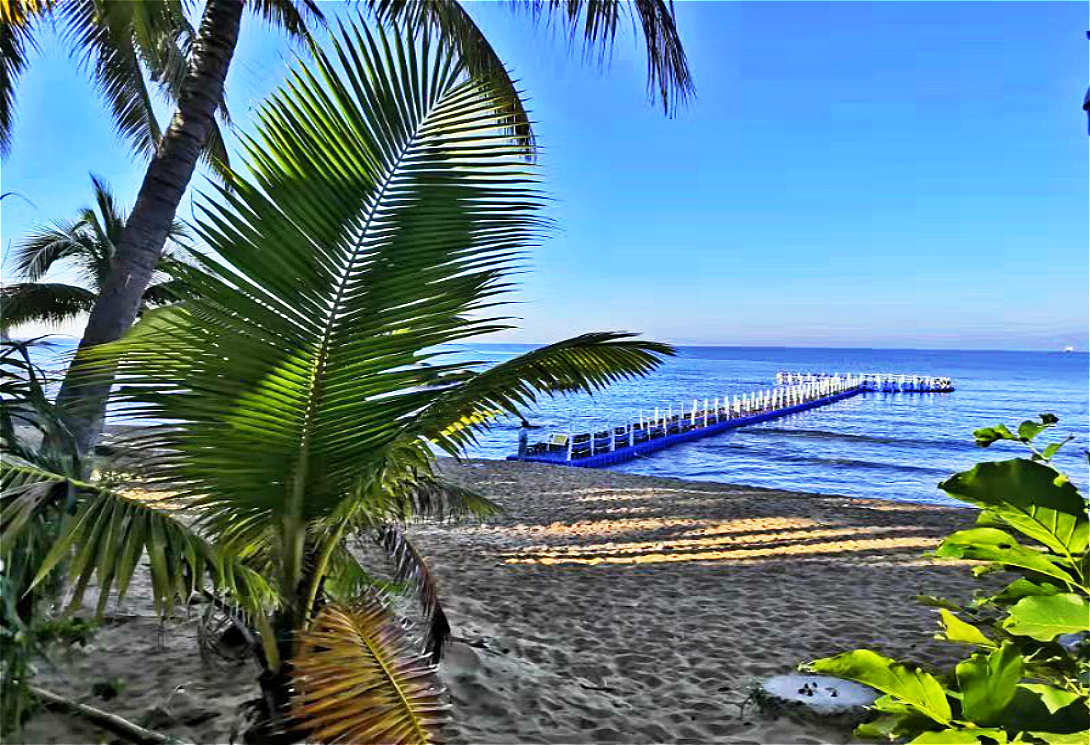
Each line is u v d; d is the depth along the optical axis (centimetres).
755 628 544
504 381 230
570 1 564
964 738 83
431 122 234
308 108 221
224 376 221
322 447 235
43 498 189
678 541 887
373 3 525
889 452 2472
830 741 338
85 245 1139
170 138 398
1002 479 99
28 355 229
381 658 194
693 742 337
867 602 625
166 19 460
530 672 414
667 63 604
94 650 357
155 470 225
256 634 249
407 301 228
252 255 214
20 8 432
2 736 223
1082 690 98
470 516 1005
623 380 259
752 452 2456
